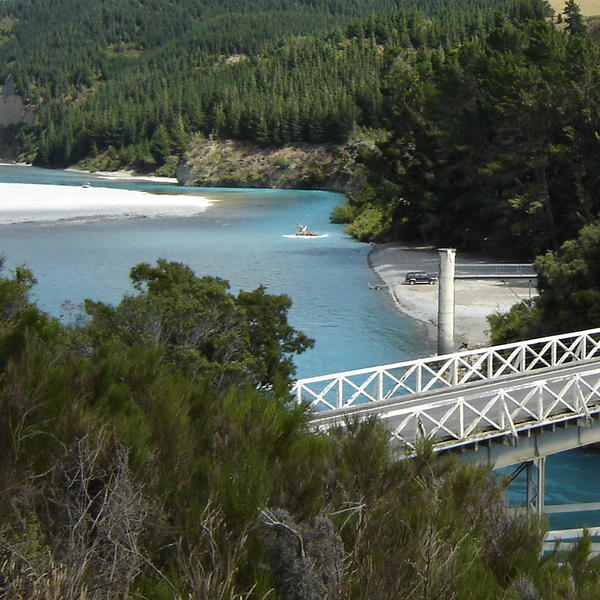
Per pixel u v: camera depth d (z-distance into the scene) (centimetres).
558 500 2708
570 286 3969
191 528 718
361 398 3616
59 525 681
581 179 7094
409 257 7881
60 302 5488
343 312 5559
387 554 738
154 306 2289
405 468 902
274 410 953
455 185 8488
